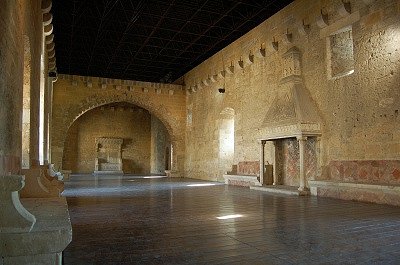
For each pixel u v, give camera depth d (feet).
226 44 57.47
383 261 10.90
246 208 23.18
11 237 7.70
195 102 67.31
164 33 53.67
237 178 46.29
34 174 16.70
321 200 28.07
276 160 40.91
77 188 40.70
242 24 48.19
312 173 34.24
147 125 100.53
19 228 7.77
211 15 46.80
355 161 29.50
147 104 69.56
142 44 58.03
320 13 34.40
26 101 21.06
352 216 19.67
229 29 50.72
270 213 20.90
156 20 48.34
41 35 29.48
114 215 20.22
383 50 27.45
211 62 60.08
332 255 11.59
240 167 48.55
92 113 94.38
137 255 11.63
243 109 48.78
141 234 14.94
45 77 38.32
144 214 20.59
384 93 27.17
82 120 93.09
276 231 15.48
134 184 48.42
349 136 30.30
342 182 29.01
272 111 38.99
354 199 28.17
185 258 11.28
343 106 31.17
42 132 34.17
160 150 92.63
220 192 35.70
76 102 64.75
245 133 47.88
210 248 12.56
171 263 10.73
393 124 26.27
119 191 36.81
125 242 13.47
